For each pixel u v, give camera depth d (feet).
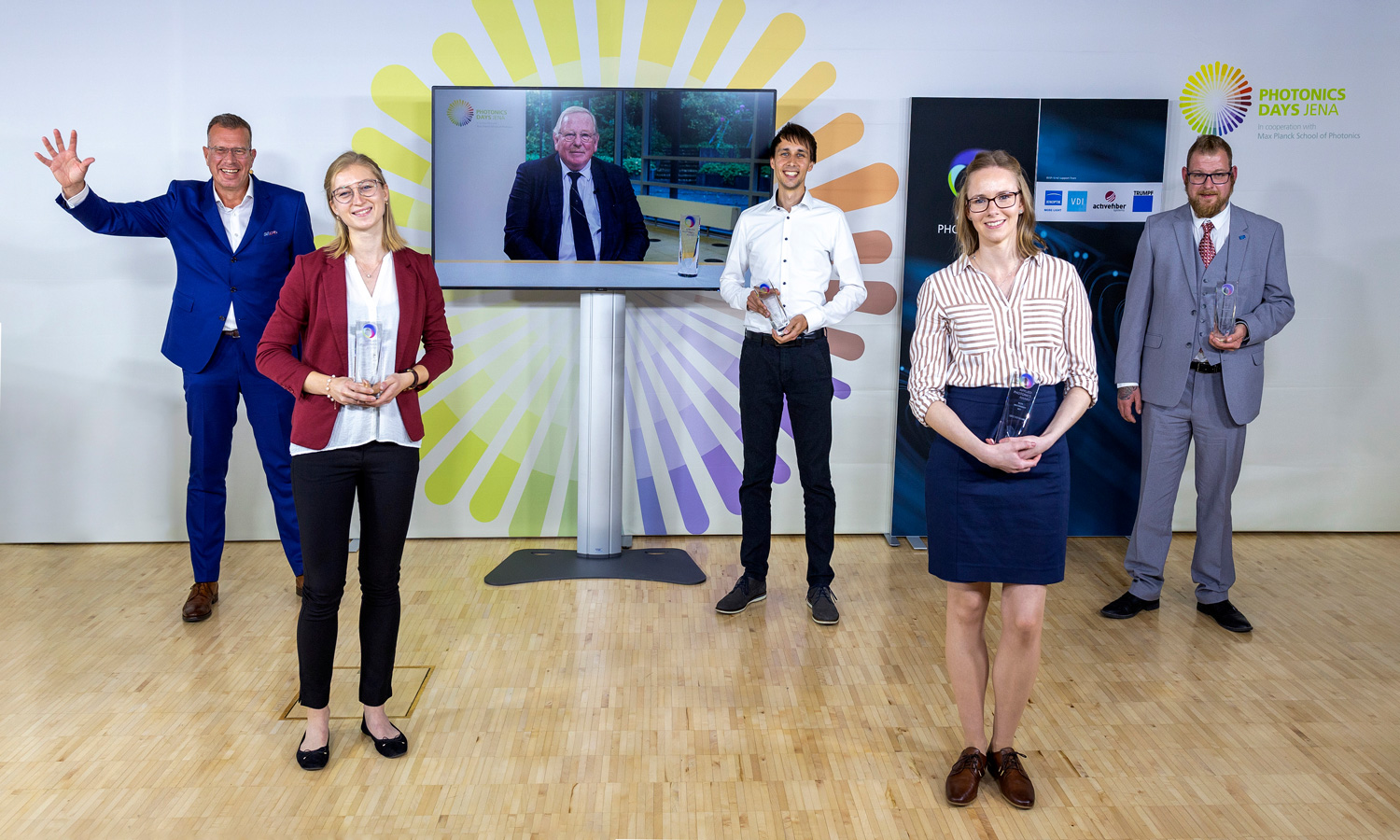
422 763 8.16
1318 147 13.69
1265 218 11.01
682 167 12.56
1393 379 14.12
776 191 11.57
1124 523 14.03
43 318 13.33
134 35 12.86
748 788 7.82
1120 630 11.07
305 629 7.90
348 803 7.55
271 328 7.88
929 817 7.43
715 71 13.34
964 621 7.65
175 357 11.29
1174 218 11.12
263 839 7.09
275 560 13.26
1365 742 8.56
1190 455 14.44
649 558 13.20
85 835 7.09
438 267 12.66
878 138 13.52
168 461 13.74
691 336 13.80
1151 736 8.66
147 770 7.99
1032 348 7.15
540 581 12.42
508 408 13.85
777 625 11.16
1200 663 10.20
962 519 7.39
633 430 13.99
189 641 10.59
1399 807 7.55
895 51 13.38
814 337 11.27
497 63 13.21
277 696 9.34
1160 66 13.53
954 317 7.27
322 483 7.75
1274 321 10.85
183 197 11.18
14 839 7.02
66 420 13.57
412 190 13.34
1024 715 9.05
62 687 9.47
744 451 11.65
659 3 13.17
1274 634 10.95
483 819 7.36
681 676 9.82
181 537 13.93
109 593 12.01
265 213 11.25
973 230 7.32
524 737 8.58
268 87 13.08
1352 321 14.01
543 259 12.67
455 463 13.93
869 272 13.76
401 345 7.94
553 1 13.09
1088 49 13.47
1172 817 7.43
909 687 9.62
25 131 12.94
